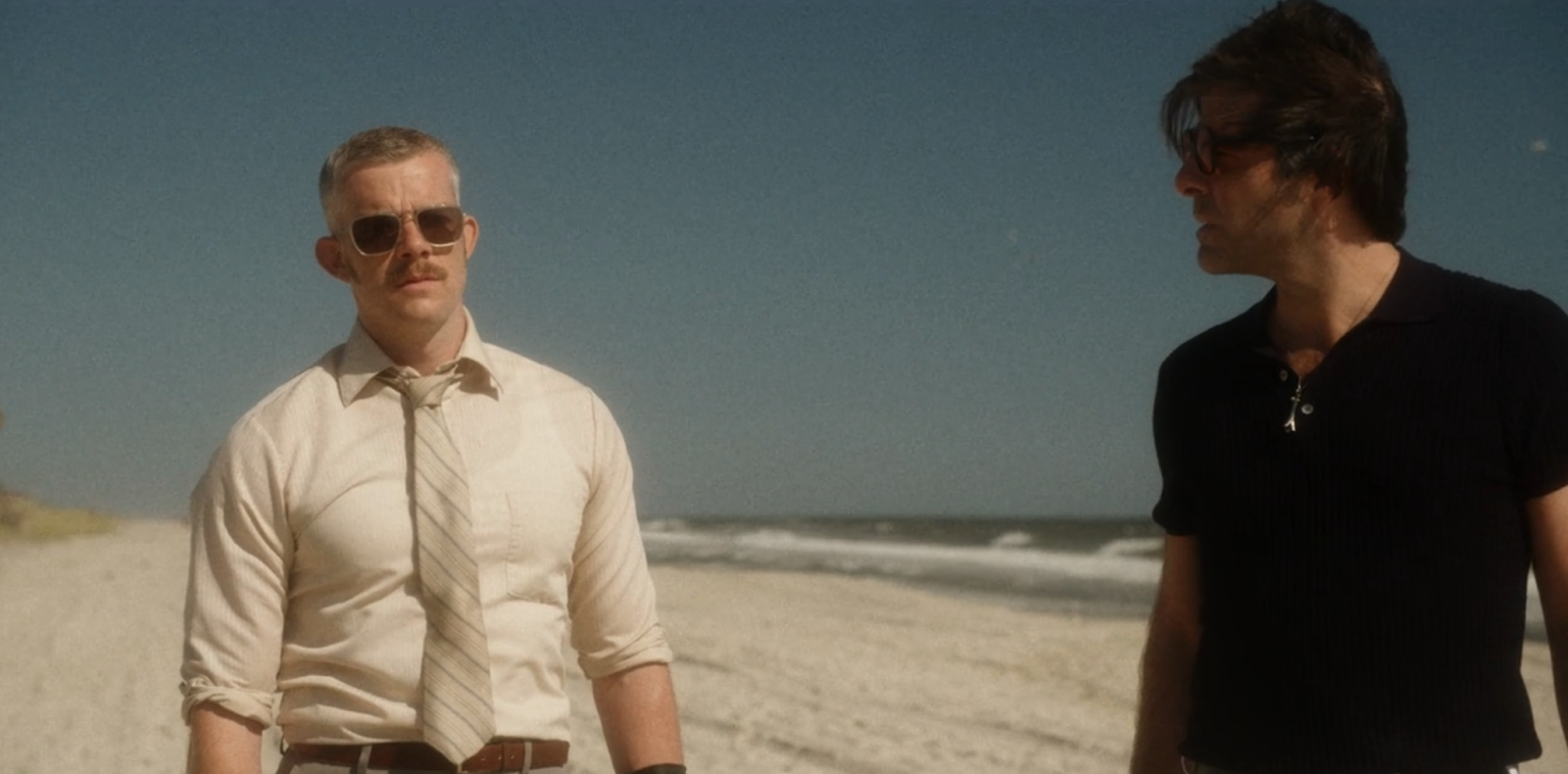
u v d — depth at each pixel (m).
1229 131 3.06
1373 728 3.01
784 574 27.98
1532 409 2.94
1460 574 2.97
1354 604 3.02
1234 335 3.23
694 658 13.75
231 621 3.27
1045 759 9.55
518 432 3.39
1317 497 3.06
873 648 14.59
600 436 3.52
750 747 9.72
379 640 3.23
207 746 3.23
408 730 3.21
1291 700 3.08
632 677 3.56
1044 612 19.00
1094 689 12.25
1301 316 3.15
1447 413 2.97
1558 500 2.96
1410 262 3.11
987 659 13.88
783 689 11.97
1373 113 3.01
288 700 3.32
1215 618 3.24
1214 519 3.20
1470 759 2.97
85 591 18.42
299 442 3.30
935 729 10.41
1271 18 3.11
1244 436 3.15
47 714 10.18
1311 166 3.01
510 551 3.31
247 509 3.27
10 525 34.97
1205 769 3.24
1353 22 3.09
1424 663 2.99
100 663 12.27
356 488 3.27
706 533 68.62
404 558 3.25
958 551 41.66
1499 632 2.98
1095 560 33.47
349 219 3.34
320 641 3.28
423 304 3.32
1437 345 3.01
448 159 3.44
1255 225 3.09
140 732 9.64
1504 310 3.01
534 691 3.33
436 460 3.29
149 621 14.98
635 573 3.56
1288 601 3.08
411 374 3.37
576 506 3.43
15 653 12.73
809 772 9.06
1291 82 3.02
